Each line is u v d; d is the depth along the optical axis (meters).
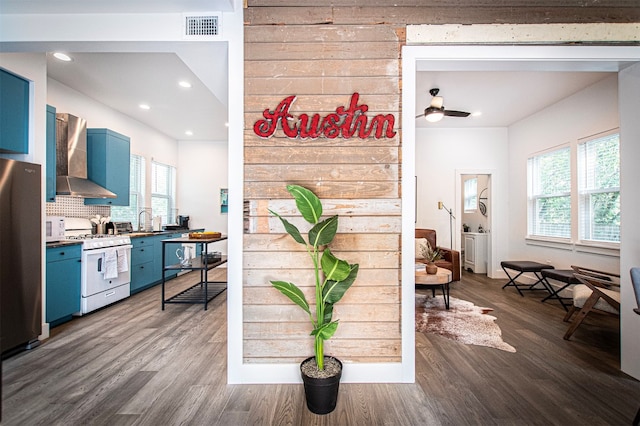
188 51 2.25
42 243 2.78
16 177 2.44
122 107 4.60
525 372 2.23
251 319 2.13
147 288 4.70
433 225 5.49
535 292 4.43
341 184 2.15
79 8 2.04
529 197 4.82
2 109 2.50
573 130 3.93
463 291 4.49
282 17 2.15
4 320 2.35
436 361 2.39
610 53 2.12
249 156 2.14
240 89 2.14
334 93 2.15
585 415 1.77
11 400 1.89
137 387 2.03
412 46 2.14
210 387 2.05
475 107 4.38
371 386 2.08
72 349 2.57
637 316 2.14
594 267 3.65
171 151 6.41
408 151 2.14
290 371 2.12
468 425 1.70
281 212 2.15
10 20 2.08
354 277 1.87
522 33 2.13
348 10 2.15
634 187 2.15
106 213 4.65
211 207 6.70
